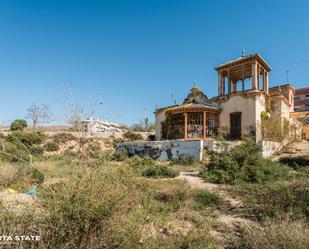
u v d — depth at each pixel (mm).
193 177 12086
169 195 6910
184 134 21734
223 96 22922
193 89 25188
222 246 4312
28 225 2689
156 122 28203
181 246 3828
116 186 3076
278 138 19625
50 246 2564
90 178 2930
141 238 3326
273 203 6148
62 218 2576
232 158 11430
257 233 4164
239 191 8234
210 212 6227
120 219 2906
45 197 2883
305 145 19922
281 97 22656
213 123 22625
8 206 2953
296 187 6711
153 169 12031
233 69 23609
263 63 22172
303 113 24031
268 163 11289
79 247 2627
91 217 2631
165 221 4770
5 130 24297
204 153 18406
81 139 4074
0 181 4539
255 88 20875
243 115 21078
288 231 3844
